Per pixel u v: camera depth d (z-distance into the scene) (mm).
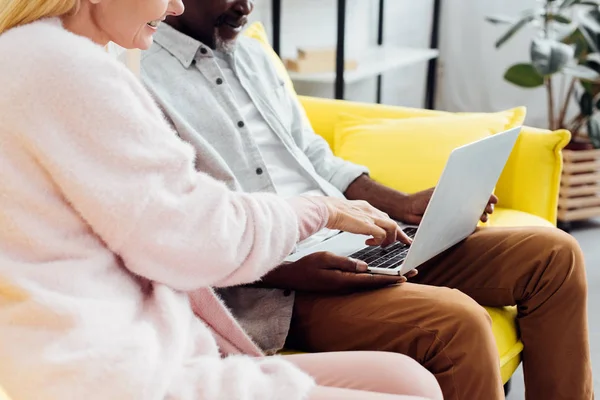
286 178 1636
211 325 1136
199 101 1481
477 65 4004
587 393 1533
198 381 925
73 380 841
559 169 1992
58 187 883
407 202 1650
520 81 3229
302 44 3426
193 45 1508
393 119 2018
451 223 1410
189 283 992
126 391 851
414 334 1280
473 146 1295
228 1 1550
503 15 3621
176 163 955
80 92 869
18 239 866
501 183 2029
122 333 889
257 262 1057
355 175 1732
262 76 1729
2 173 854
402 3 3900
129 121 903
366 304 1327
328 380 1104
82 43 894
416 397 997
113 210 895
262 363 1017
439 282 1587
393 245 1498
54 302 851
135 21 1001
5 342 853
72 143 874
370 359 1118
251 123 1618
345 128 2043
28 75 852
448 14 4035
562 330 1511
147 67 1480
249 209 1061
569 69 3041
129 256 934
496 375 1256
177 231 952
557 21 3189
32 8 898
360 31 3705
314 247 1497
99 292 899
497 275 1537
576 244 1521
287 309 1366
